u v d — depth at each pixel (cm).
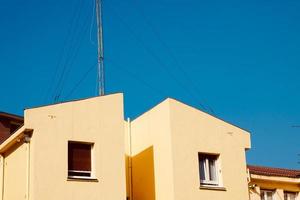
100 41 3222
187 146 2964
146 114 3181
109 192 2717
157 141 3048
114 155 2786
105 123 2817
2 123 4094
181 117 3002
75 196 2652
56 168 2658
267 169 3438
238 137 3131
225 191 2991
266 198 3325
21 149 2797
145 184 3081
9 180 2900
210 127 3067
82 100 2803
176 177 2880
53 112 2730
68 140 2720
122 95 2898
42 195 2595
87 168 2742
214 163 3052
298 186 3431
